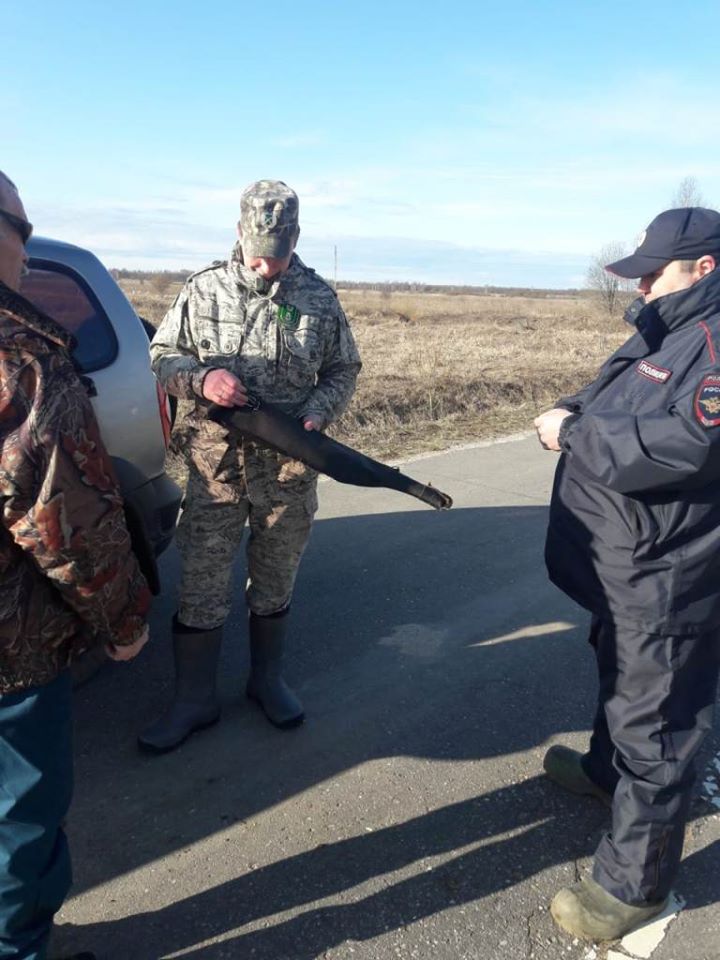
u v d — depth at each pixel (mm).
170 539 3729
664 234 2117
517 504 6383
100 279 3484
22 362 1578
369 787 2910
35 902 1875
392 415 9844
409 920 2326
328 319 2938
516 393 12227
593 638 2492
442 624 4246
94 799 2803
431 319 35625
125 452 3334
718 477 1978
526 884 2477
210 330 2818
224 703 3420
